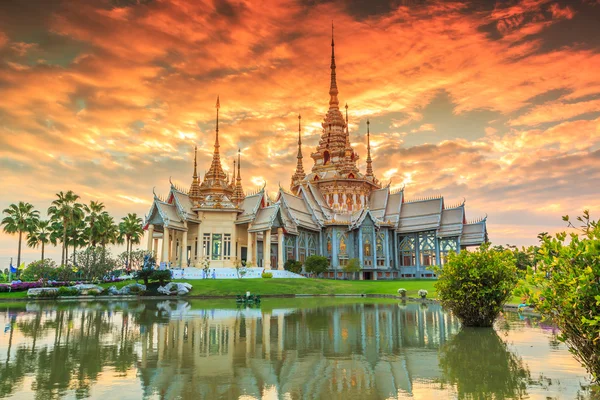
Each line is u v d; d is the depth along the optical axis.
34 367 14.03
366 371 13.45
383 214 94.94
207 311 33.38
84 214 84.38
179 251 70.56
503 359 15.05
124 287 52.19
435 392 11.18
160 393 11.12
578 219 10.58
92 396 10.89
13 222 82.19
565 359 14.98
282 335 20.61
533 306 11.12
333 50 109.50
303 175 107.81
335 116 105.25
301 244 83.62
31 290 49.44
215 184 72.75
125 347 17.55
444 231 88.44
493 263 22.83
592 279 9.50
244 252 72.69
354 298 48.84
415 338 19.62
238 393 11.15
